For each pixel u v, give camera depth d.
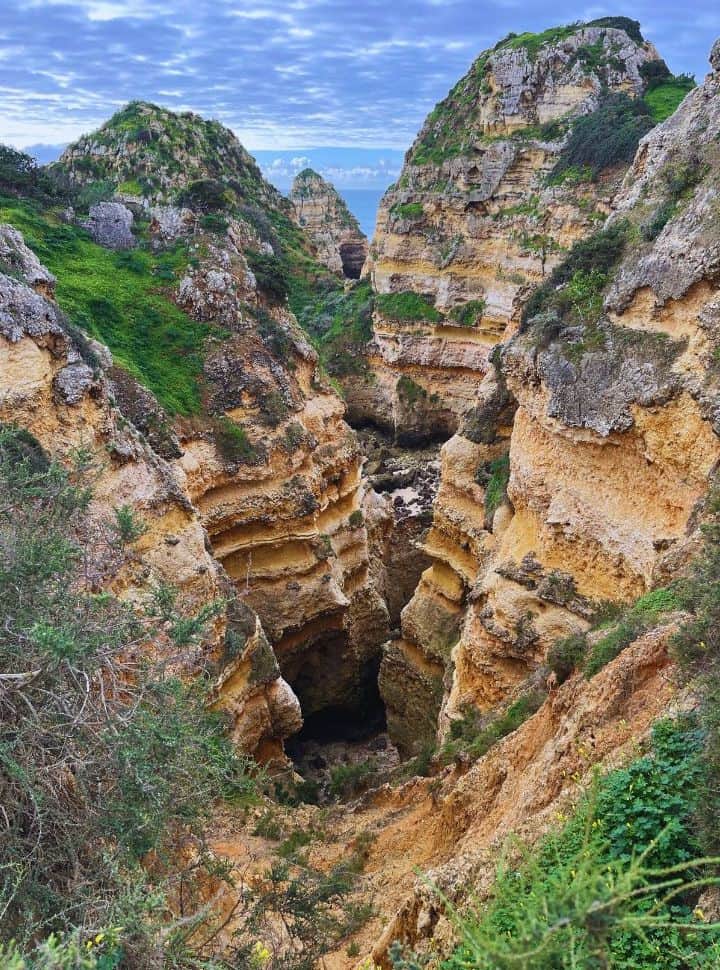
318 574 30.75
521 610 21.41
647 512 18.75
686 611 12.48
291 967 9.94
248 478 28.50
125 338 28.95
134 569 19.06
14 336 18.61
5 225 21.83
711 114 21.42
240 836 17.34
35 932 7.29
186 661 11.92
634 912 6.97
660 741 8.98
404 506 45.38
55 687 8.38
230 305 30.91
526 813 11.02
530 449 22.80
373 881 14.73
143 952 6.96
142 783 7.93
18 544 9.20
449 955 8.60
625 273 20.52
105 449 20.08
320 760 31.44
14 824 7.77
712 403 16.66
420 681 30.20
